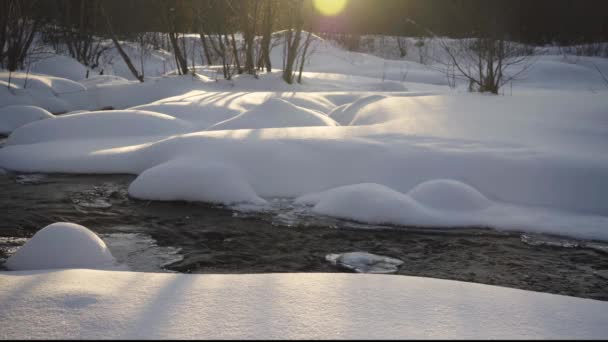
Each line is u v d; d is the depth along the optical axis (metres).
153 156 4.90
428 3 29.41
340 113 7.12
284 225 3.63
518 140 4.65
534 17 27.52
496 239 3.39
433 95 8.16
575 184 3.84
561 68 15.02
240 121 5.87
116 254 3.09
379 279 2.17
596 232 3.40
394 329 1.68
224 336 1.63
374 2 32.66
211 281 2.13
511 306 1.90
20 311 1.80
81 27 15.80
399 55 25.58
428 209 3.72
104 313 1.79
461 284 2.12
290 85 11.17
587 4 27.55
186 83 10.52
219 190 4.13
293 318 1.76
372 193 3.78
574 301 1.97
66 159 5.13
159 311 1.81
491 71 8.90
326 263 3.00
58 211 3.91
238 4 11.54
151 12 20.00
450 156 4.25
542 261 3.05
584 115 5.61
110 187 4.52
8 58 11.07
